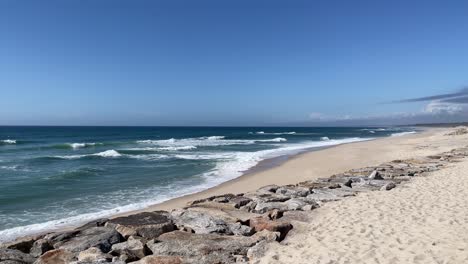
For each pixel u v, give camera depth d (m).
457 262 5.10
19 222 10.58
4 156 30.09
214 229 7.10
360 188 11.09
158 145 43.53
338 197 9.91
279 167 20.81
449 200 8.77
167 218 7.93
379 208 8.35
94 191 14.71
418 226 6.86
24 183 16.64
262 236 6.65
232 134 90.56
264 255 5.88
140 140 58.75
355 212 8.16
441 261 5.17
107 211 11.40
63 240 6.73
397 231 6.63
